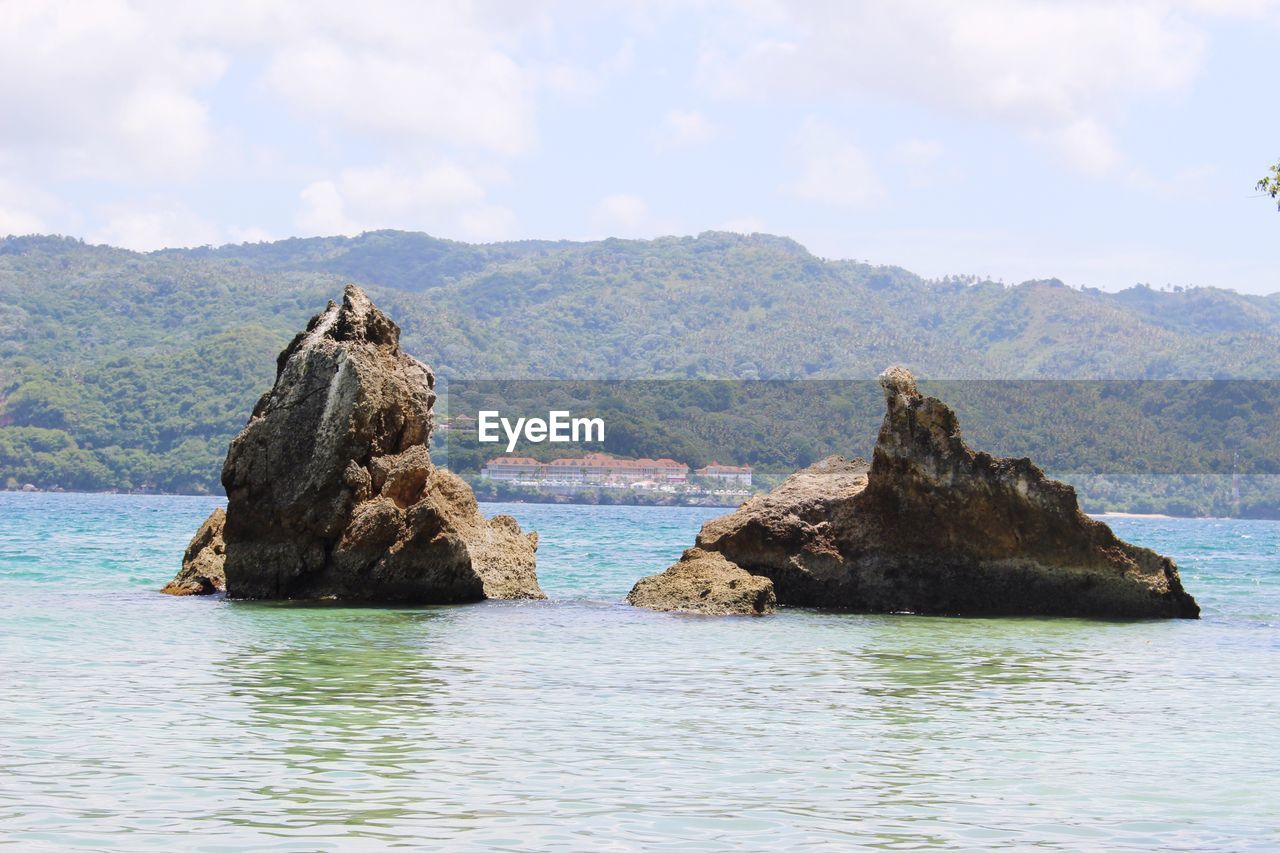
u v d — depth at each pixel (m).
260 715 16.12
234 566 31.39
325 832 11.13
